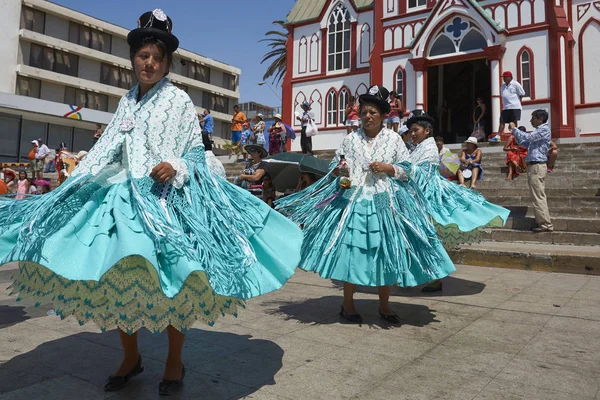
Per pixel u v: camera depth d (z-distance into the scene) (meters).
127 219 2.12
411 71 17.83
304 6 22.27
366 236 3.64
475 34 16.81
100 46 39.84
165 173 2.22
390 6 18.53
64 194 2.15
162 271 2.03
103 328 2.34
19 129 27.39
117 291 2.05
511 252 6.31
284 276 2.36
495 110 15.88
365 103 3.89
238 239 2.30
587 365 2.81
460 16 16.66
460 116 21.53
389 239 3.58
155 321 2.17
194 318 2.24
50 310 3.96
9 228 2.18
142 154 2.31
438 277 3.66
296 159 7.68
